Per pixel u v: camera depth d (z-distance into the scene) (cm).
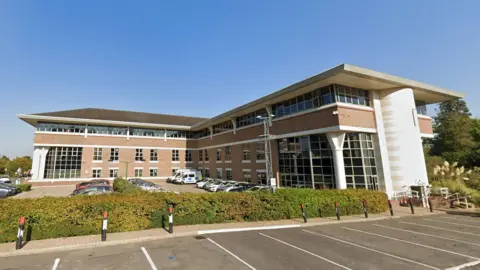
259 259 789
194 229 1135
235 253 845
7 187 2700
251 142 3030
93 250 877
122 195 1191
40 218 987
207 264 745
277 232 1145
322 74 1867
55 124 3684
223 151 3709
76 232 1023
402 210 1838
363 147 2116
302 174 2297
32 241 940
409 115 2130
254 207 1363
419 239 1048
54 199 1057
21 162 7731
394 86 2164
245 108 2844
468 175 2792
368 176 2083
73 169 3712
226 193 1361
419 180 2064
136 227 1116
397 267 736
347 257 815
